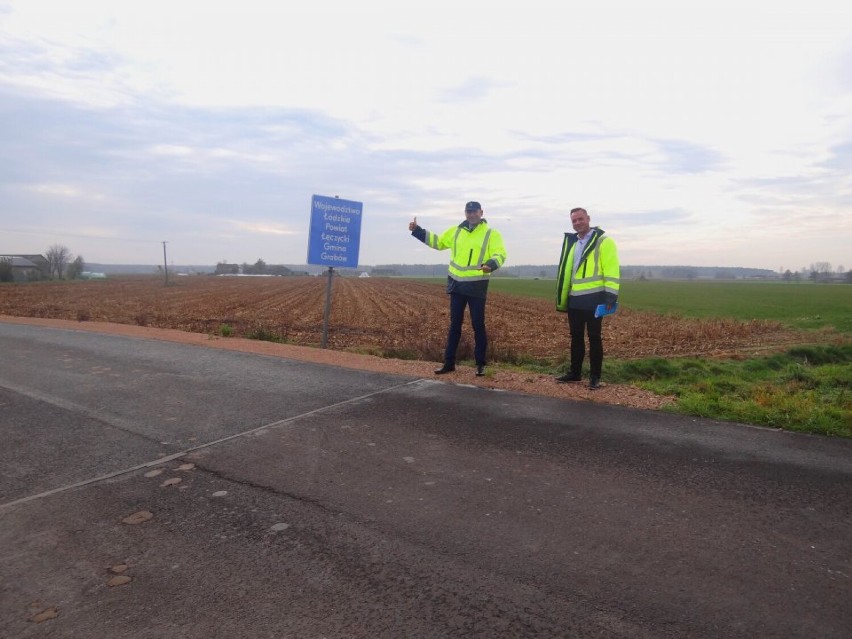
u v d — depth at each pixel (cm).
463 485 370
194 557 286
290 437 469
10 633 228
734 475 383
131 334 1163
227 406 567
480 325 702
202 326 1845
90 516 332
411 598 249
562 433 473
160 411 552
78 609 244
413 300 3938
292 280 9531
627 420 511
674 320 2503
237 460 420
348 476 387
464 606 243
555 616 235
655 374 934
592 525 314
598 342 636
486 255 686
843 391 723
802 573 266
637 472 389
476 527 313
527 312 2998
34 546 299
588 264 632
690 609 239
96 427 504
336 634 225
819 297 5309
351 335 1656
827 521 318
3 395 621
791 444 446
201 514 333
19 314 2295
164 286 6312
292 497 355
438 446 443
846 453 426
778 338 1703
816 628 226
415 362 820
